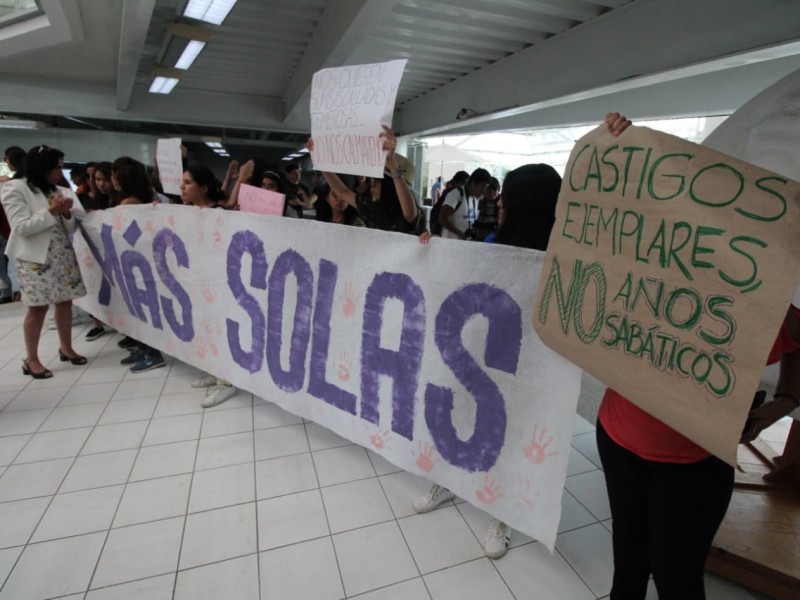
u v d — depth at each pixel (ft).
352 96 5.13
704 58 9.42
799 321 2.64
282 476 6.13
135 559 4.79
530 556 4.95
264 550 4.94
